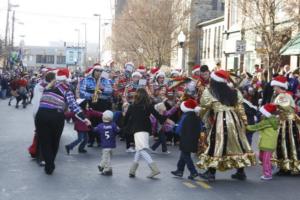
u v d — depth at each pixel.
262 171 11.08
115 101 16.23
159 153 13.45
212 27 50.50
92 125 14.05
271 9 24.48
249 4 26.56
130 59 55.25
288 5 25.77
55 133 10.14
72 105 10.35
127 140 13.45
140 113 10.10
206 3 56.22
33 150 11.77
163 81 15.15
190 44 52.22
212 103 9.69
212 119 9.80
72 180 9.70
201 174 9.97
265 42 24.31
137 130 10.08
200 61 53.41
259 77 24.27
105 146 10.25
